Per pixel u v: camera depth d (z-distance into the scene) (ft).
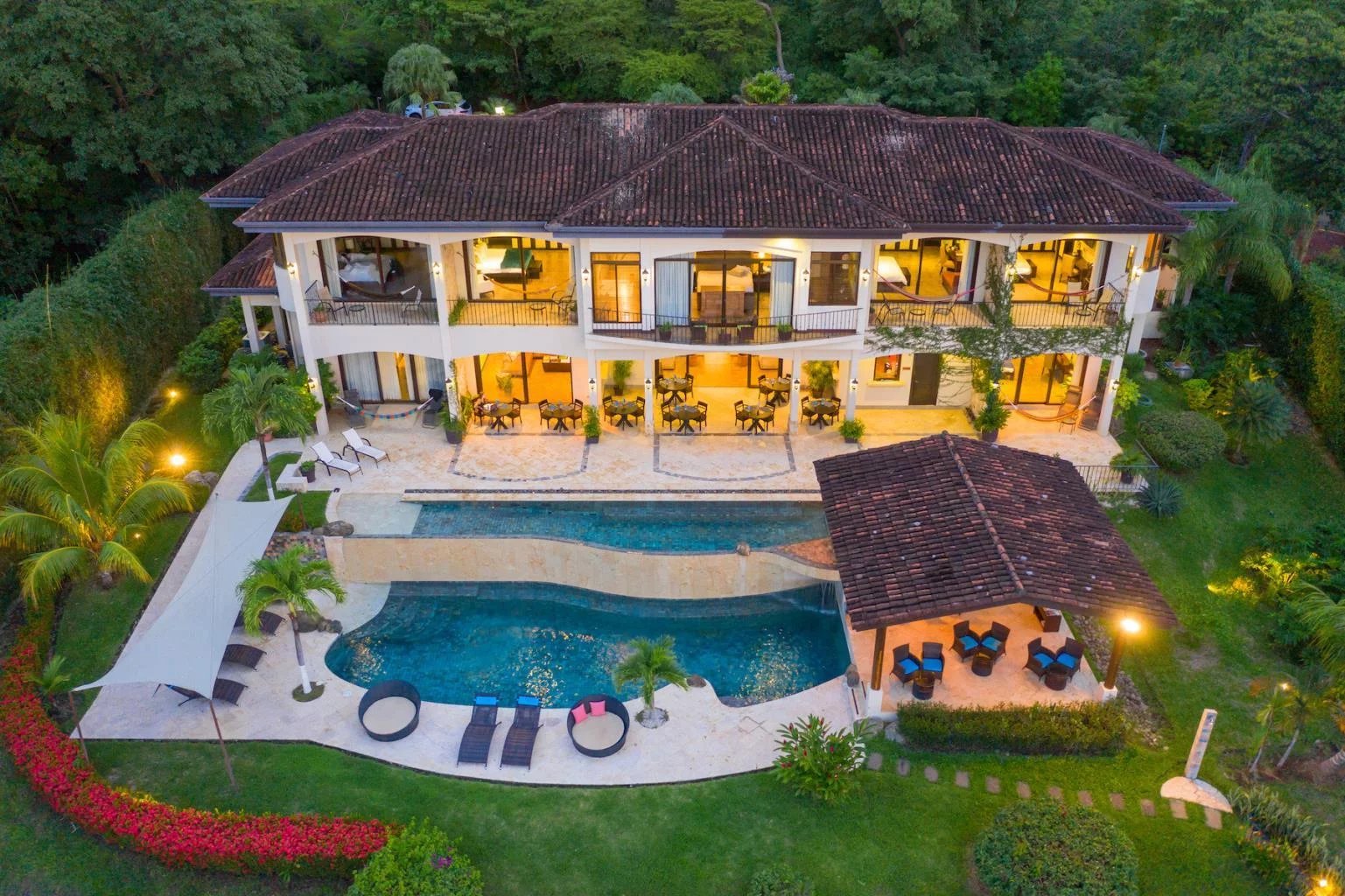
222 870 55.42
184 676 58.90
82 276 99.19
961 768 62.95
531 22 182.70
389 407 104.27
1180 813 59.57
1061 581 62.28
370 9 187.21
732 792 61.41
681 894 54.65
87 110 127.75
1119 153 97.30
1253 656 74.08
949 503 69.00
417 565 82.94
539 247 98.43
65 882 54.85
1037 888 51.16
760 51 183.32
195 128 133.90
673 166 88.63
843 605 78.64
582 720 66.59
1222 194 93.04
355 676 73.36
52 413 76.64
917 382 102.83
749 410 96.99
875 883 55.26
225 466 93.56
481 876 54.08
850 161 91.76
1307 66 122.21
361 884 52.06
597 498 87.86
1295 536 84.33
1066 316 93.45
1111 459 91.91
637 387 104.63
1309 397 102.73
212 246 128.67
